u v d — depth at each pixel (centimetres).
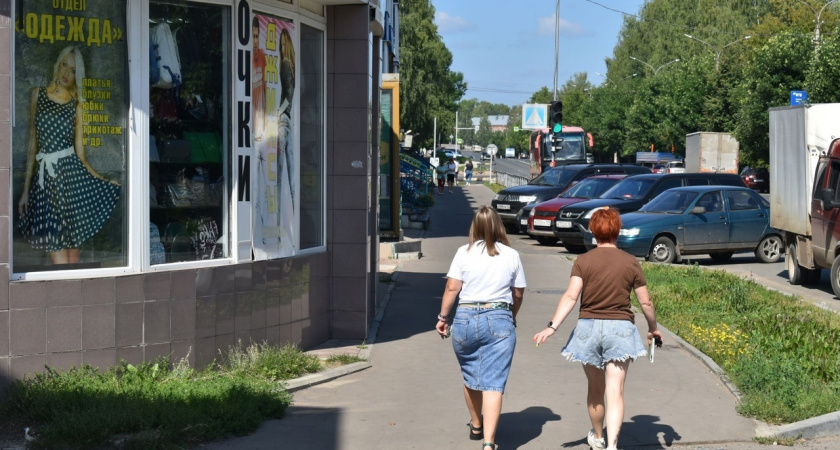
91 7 714
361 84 967
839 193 1464
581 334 583
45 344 680
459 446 626
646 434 655
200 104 788
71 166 706
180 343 749
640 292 583
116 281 707
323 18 966
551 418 699
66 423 602
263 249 848
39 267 692
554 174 2842
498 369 594
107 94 724
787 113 1669
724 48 6650
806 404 696
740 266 1958
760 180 5509
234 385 698
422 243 2316
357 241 973
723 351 913
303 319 909
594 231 598
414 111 5922
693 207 1936
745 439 645
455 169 5366
